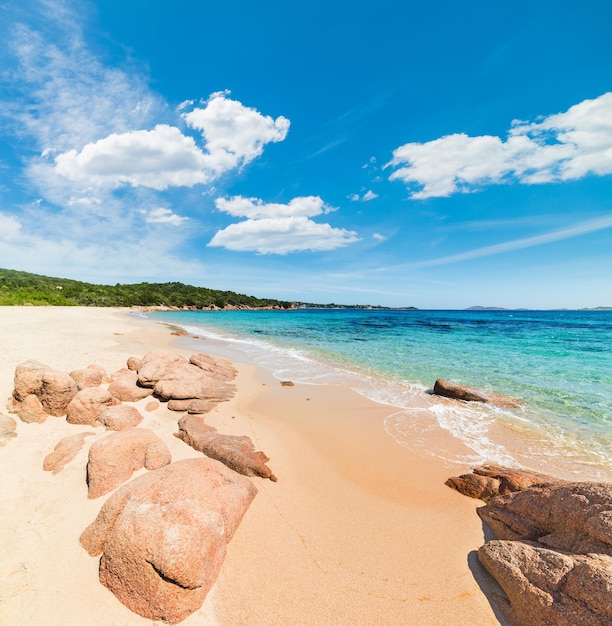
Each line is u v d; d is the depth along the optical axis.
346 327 42.69
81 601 3.67
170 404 9.46
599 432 8.88
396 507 5.58
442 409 10.51
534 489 4.96
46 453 6.36
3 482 5.45
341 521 5.17
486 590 3.97
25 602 3.61
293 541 4.68
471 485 6.02
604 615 3.04
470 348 22.91
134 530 3.78
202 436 7.49
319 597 3.86
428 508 5.58
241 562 4.26
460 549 4.67
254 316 71.88
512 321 61.31
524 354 20.39
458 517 5.37
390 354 20.28
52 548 4.29
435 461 7.25
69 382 7.99
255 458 6.70
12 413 7.64
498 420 9.68
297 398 11.33
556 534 4.20
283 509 5.38
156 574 3.58
